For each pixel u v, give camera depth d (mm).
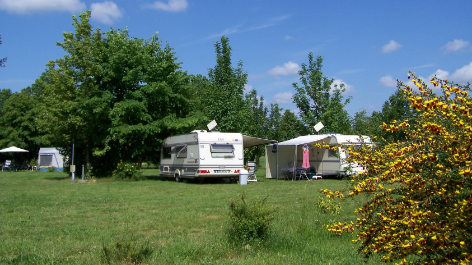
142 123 24781
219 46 28328
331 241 7398
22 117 50562
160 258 6219
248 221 7172
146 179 25250
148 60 24734
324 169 23984
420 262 4180
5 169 47531
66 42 23594
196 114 26344
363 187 4203
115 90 25078
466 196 3807
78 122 22703
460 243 3578
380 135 5578
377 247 4086
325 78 27969
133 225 9164
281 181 23266
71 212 11133
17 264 5961
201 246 6840
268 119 38094
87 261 6016
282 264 5984
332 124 27125
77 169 26406
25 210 11578
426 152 3822
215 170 21156
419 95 4086
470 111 3584
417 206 3955
